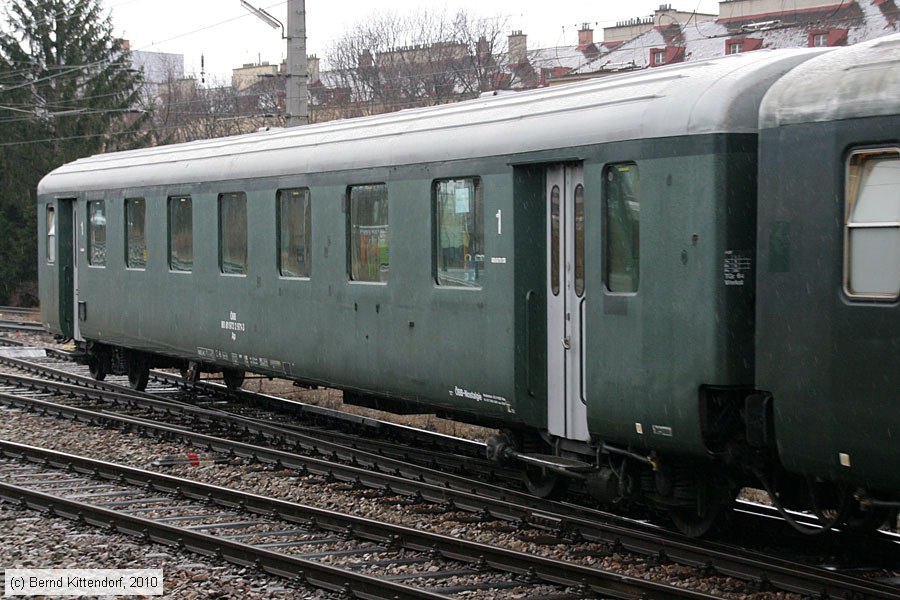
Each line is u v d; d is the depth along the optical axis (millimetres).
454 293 10453
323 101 48844
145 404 15648
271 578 7727
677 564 7969
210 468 11742
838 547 8477
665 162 8148
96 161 17953
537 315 9805
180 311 15242
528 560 7660
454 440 12773
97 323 17469
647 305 8344
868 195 6812
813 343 7145
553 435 9781
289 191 13062
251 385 18953
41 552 8336
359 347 11898
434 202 10773
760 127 7539
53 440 13336
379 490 10555
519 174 9711
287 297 13055
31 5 43719
